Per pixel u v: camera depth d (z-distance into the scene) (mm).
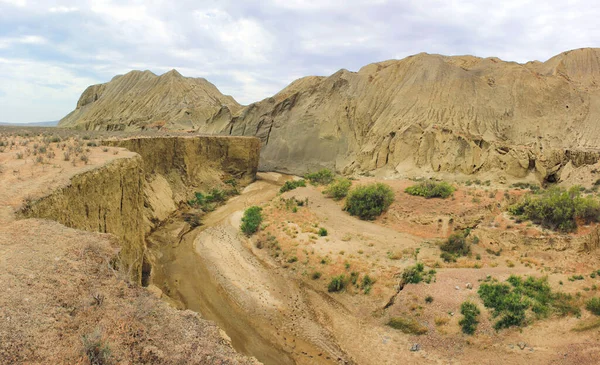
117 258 11133
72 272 9688
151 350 7762
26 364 6664
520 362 15320
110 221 19125
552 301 17844
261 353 17719
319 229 30203
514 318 17062
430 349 16922
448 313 18375
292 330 19500
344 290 21938
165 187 38312
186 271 26078
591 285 18703
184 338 8477
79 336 7605
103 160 20766
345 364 17016
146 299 9516
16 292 8484
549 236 22844
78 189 16453
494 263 22625
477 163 46219
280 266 25984
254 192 51250
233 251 29266
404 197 33969
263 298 22438
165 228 34062
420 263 22594
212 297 22703
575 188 27844
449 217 28562
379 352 17375
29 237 11164
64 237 11477
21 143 26125
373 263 23688
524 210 26047
